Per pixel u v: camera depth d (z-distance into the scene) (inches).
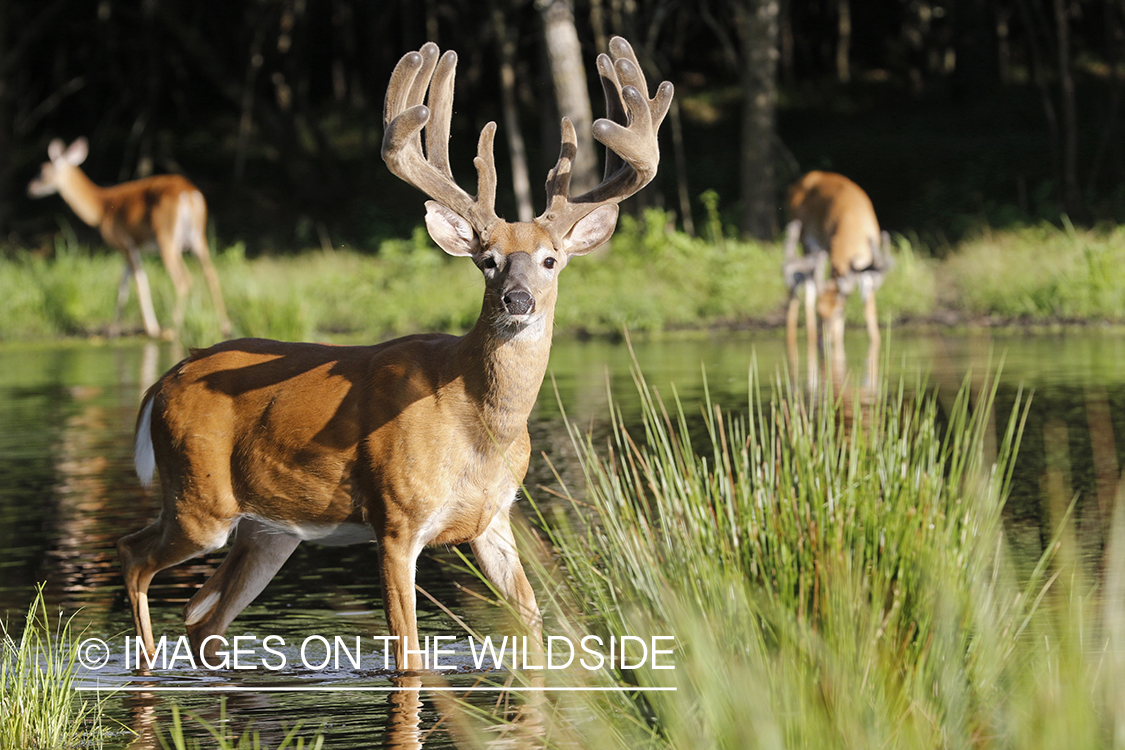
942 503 289.1
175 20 1973.4
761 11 1560.0
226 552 434.3
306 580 394.3
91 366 988.6
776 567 263.9
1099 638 284.8
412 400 309.6
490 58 2352.4
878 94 2362.2
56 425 691.4
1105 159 1966.0
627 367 855.7
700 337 1095.6
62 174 1216.2
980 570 269.6
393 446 308.7
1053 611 309.9
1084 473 480.1
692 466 298.8
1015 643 255.6
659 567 271.9
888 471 296.4
